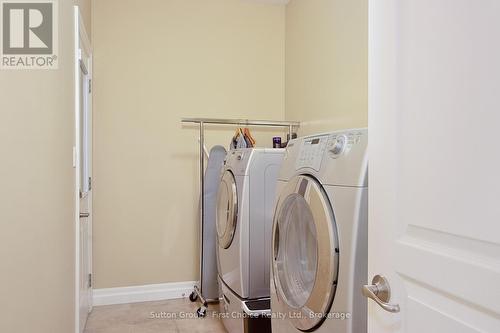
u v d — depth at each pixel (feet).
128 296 10.22
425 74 2.51
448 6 2.31
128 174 10.28
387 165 2.91
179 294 10.59
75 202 6.93
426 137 2.50
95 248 10.00
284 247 5.52
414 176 2.62
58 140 5.49
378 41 3.01
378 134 3.03
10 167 3.67
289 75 11.32
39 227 4.51
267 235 7.13
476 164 2.11
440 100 2.37
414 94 2.61
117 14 10.17
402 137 2.75
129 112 10.28
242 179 7.12
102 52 10.05
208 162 10.05
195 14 10.84
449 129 2.30
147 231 10.43
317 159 4.81
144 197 10.41
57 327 5.42
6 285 3.51
